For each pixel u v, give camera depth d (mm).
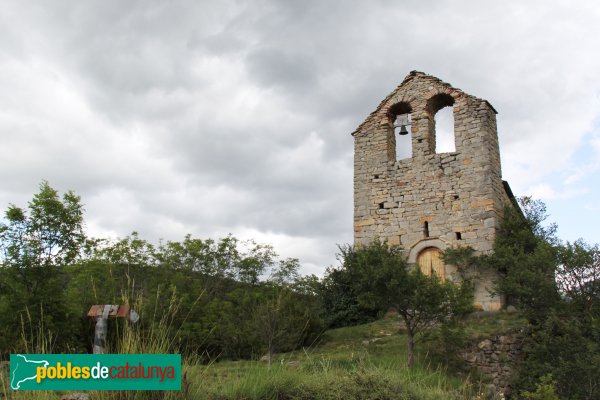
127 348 6281
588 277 15914
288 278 29359
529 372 14133
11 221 15516
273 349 13445
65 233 15992
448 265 19391
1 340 12281
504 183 21406
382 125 22547
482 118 20484
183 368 6609
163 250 26188
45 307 14445
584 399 13266
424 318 14062
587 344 13898
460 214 19766
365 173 22234
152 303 12180
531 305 15898
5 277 15016
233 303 23297
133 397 6059
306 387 7414
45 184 16359
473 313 17984
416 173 21156
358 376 7910
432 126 22188
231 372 7941
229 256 28266
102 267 19984
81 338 14797
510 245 18484
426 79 22188
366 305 14789
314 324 17219
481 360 14508
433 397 8211
